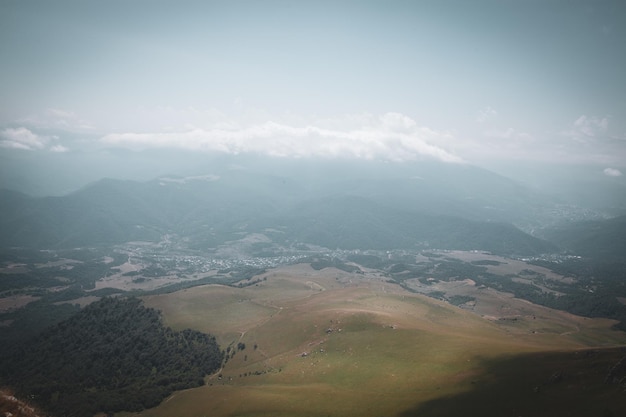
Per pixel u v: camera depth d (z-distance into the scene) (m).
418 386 145.50
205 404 171.25
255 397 164.25
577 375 117.56
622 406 96.00
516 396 116.94
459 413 116.12
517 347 166.62
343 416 134.00
